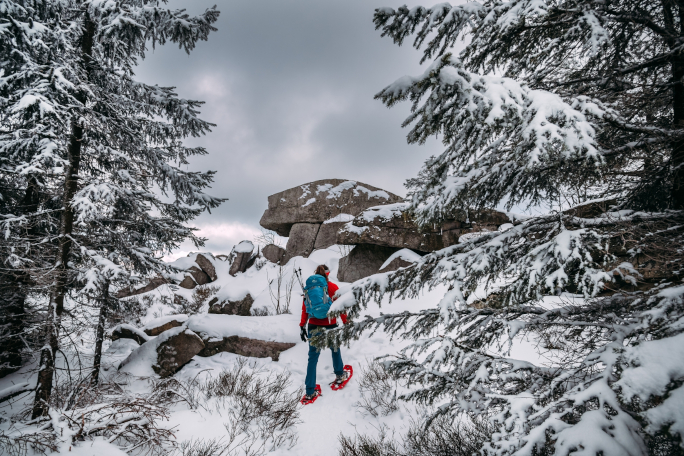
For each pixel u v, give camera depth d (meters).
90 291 4.12
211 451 3.05
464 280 2.10
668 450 1.28
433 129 1.78
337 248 10.77
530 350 3.27
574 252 1.64
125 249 5.55
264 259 13.39
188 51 6.39
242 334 6.14
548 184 2.53
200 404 4.15
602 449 1.16
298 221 12.19
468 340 2.16
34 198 5.59
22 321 4.57
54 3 4.86
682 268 1.74
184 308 11.44
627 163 2.21
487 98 1.56
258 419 3.79
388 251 8.55
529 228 2.18
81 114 4.55
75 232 5.07
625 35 2.62
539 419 1.49
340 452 3.09
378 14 2.55
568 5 2.27
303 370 5.29
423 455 2.72
